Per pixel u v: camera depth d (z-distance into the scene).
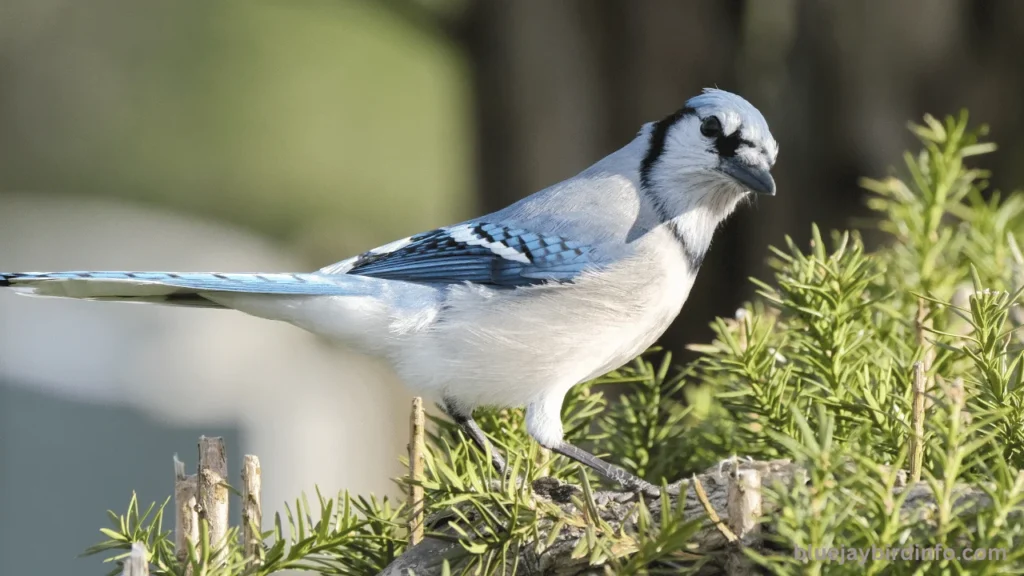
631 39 11.92
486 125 12.26
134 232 20.67
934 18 10.69
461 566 5.11
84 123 22.67
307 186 21.77
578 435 7.13
